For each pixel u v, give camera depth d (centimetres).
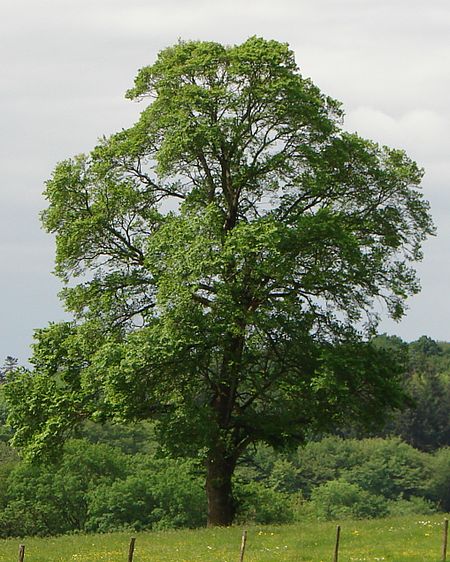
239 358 7381
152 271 7194
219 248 6944
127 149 7575
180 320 6900
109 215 7512
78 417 7381
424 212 7831
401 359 7838
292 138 7638
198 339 6906
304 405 7388
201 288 7119
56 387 7519
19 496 14075
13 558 5672
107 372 6938
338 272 7256
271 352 7525
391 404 7506
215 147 7388
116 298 7550
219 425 7388
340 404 7325
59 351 7644
